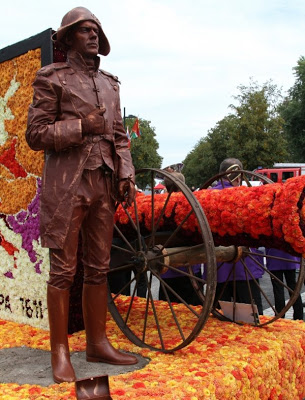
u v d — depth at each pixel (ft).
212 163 127.75
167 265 13.21
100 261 11.64
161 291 19.74
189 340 11.76
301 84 114.93
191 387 9.75
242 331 14.38
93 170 11.10
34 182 15.20
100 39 11.76
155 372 10.75
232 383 10.37
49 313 10.86
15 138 15.80
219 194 13.32
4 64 16.14
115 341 13.47
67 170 10.77
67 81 10.96
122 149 11.87
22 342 13.58
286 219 11.34
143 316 16.20
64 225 10.66
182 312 16.88
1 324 15.76
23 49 15.35
